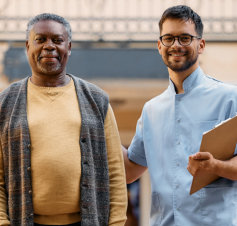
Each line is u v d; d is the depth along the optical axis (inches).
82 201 123.2
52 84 129.1
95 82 317.4
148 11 335.9
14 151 124.1
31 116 125.4
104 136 129.7
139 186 356.5
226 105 136.6
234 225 131.6
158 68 318.0
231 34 329.1
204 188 134.6
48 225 122.6
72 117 126.4
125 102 324.2
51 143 122.7
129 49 319.0
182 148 138.8
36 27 127.3
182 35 137.9
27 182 121.6
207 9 334.3
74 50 318.7
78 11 337.7
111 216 128.1
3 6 334.3
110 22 332.2
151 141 145.6
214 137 121.0
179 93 143.9
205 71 325.1
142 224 354.0
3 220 122.4
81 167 124.3
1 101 128.9
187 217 136.2
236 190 133.6
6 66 319.0
